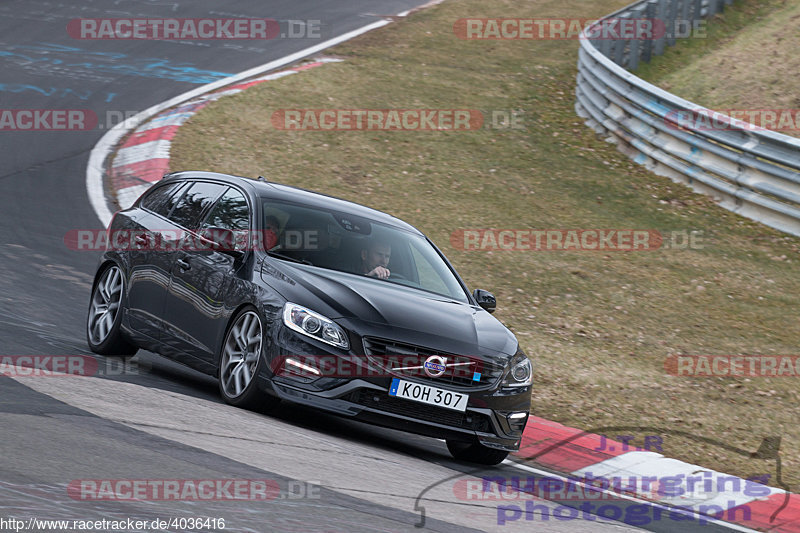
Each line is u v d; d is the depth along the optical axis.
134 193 51.72
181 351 26.08
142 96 70.31
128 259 28.67
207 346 25.16
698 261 48.84
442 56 86.25
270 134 63.56
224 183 28.09
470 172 60.78
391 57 84.62
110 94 70.12
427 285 27.08
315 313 23.02
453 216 53.62
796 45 74.06
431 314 24.53
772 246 51.03
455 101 74.44
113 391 21.88
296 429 22.56
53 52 79.38
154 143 59.12
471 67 83.62
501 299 42.81
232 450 18.38
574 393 32.50
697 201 56.97
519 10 102.69
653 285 45.69
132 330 27.94
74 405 19.44
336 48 86.56
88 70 75.38
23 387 20.30
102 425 18.14
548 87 79.88
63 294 36.28
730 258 49.44
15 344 26.47
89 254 42.44
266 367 23.05
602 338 39.31
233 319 24.59
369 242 27.09
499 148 65.31
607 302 43.47
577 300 43.50
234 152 59.34
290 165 58.62
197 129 62.53
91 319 29.34
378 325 23.14
